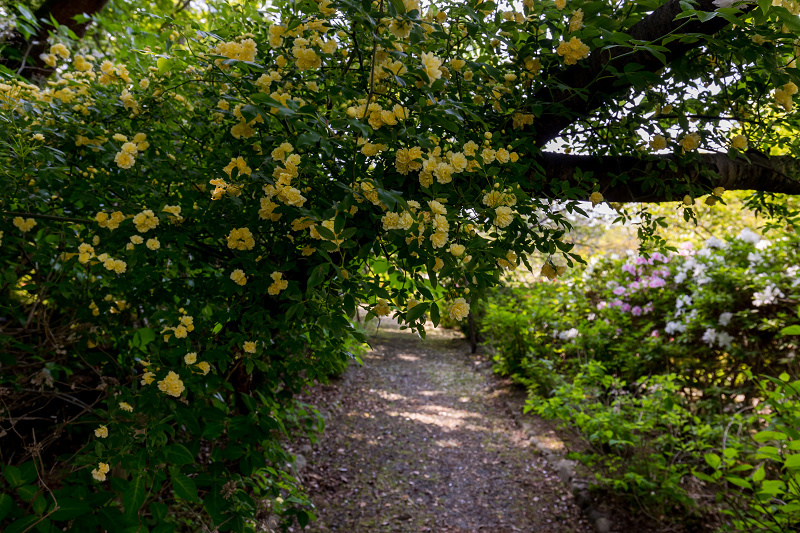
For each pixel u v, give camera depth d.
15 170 1.35
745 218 5.80
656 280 4.62
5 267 1.92
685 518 3.09
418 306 1.21
